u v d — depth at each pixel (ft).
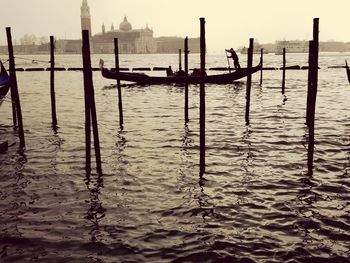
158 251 23.81
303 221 27.48
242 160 42.96
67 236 25.88
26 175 38.37
